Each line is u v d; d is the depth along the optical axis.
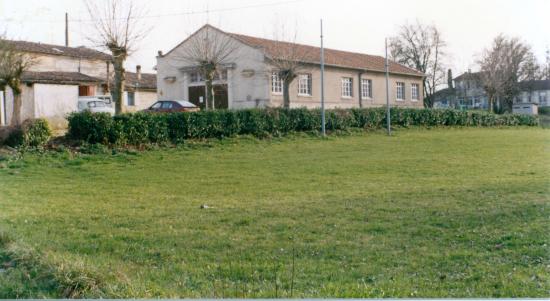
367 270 7.51
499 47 46.41
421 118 36.31
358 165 19.64
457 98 60.84
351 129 31.48
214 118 25.50
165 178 17.08
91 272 7.06
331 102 39.78
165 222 10.78
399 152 23.69
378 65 45.25
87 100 33.94
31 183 16.08
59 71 40.56
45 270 7.27
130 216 11.42
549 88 63.97
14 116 26.19
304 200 13.02
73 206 12.64
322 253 8.46
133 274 7.41
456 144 27.14
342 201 12.71
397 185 15.08
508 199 12.19
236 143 25.12
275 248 8.78
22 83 32.16
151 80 52.09
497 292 6.46
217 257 8.31
